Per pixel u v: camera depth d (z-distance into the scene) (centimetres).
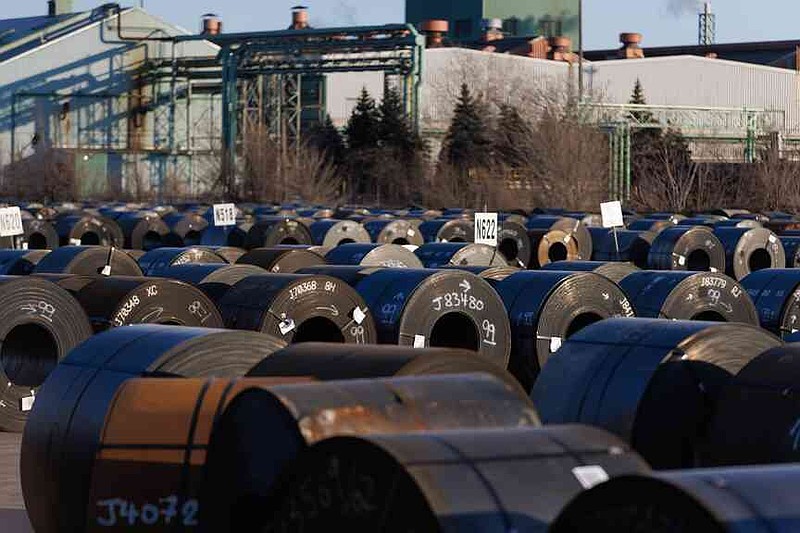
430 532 1277
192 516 1750
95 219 8906
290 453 1535
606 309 3722
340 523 1352
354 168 18312
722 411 2211
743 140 17562
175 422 1791
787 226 9069
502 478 1334
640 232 7781
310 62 17350
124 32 19950
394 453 1328
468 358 1931
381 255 4819
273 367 1994
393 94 18612
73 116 19738
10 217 6025
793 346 2233
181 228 9769
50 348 3403
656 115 18212
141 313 3400
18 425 3347
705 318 3728
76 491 2083
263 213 10906
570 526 1186
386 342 3509
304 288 3403
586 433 1445
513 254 7731
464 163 17700
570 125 16538
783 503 1141
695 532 1125
